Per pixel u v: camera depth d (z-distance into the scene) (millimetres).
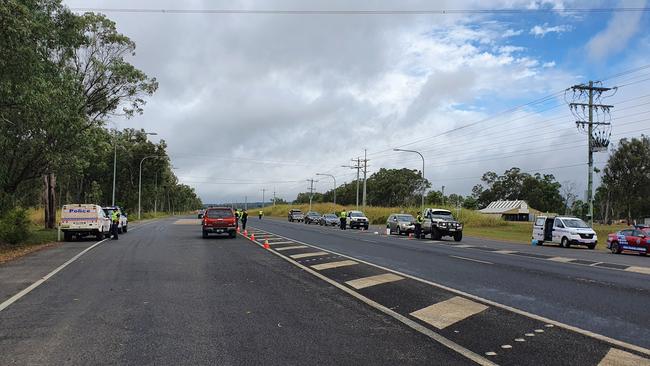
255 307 9180
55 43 21984
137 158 77250
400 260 17891
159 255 18984
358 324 7906
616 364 5949
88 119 33000
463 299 10172
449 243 30469
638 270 16609
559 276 14227
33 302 9570
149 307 9109
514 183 128125
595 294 11031
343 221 49688
